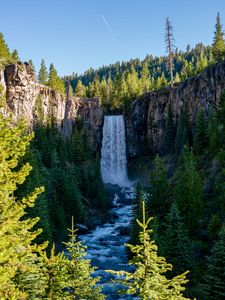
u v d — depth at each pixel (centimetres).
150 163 10600
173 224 3397
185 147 6556
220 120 7131
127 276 1090
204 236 4047
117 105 13112
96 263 4356
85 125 11662
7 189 1091
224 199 4300
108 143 11744
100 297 1500
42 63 14188
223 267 2614
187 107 8838
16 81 9338
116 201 8394
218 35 10638
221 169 5359
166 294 1073
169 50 10181
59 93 11319
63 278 1464
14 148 1133
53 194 5294
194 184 4494
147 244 1111
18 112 9269
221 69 8500
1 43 11250
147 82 13962
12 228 1086
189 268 3100
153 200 5309
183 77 13212
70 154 9075
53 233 4819
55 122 10381
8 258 1017
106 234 5884
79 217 6109
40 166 6241
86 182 7750
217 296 2558
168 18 9925
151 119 11056
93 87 13912
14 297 993
